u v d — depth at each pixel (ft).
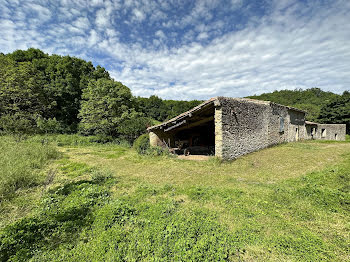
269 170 20.84
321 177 16.26
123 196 13.47
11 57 61.93
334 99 97.50
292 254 6.97
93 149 41.88
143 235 8.23
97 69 80.48
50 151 29.37
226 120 25.45
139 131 51.24
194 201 12.35
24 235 8.09
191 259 6.47
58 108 66.80
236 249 7.32
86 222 9.50
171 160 28.81
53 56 70.44
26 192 14.11
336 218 9.68
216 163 23.91
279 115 42.68
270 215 9.98
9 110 51.16
